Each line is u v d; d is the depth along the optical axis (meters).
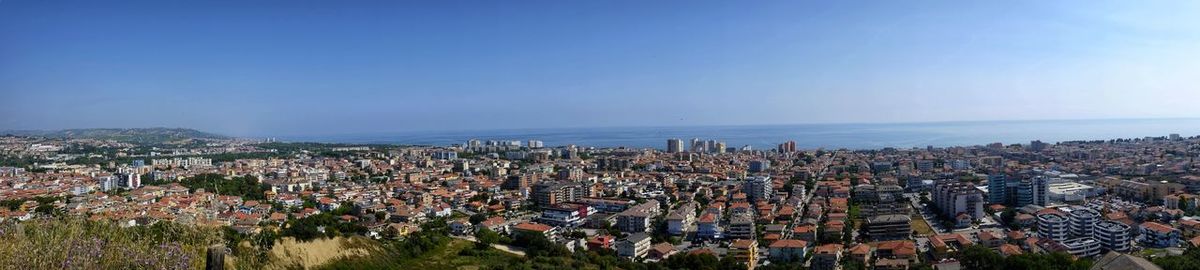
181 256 35.00
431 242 157.62
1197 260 126.75
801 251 161.00
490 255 153.38
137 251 34.31
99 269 32.91
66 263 32.34
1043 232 184.88
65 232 35.12
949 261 146.50
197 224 39.88
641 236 173.62
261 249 74.69
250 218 171.12
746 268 145.25
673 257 152.88
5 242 33.19
